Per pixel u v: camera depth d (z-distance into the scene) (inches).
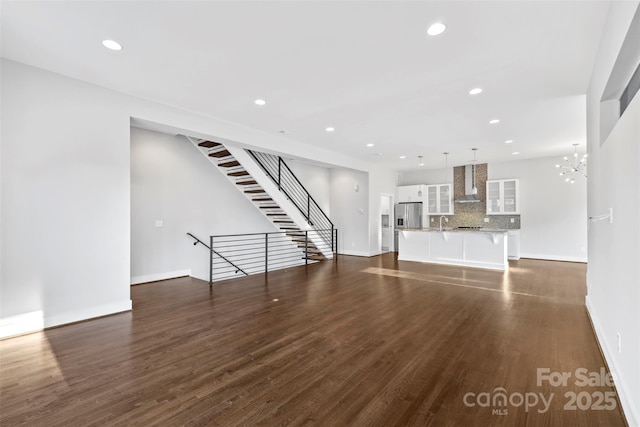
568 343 109.7
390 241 373.7
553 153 274.8
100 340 113.7
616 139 82.7
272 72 122.1
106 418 71.2
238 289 189.6
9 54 110.3
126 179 144.5
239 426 68.4
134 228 205.3
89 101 132.9
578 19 88.1
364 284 201.3
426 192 366.3
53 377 88.6
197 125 169.5
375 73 122.3
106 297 139.8
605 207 98.0
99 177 136.3
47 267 123.5
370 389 82.5
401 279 215.9
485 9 84.1
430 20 89.2
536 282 204.4
